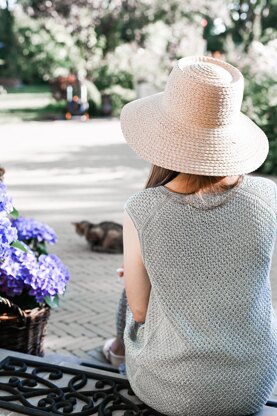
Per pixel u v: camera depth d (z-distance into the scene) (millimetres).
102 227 6582
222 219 2088
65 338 4297
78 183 10719
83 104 23688
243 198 2121
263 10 31078
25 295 3188
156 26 27344
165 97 2205
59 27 27531
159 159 2113
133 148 2193
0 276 3092
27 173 11719
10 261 3062
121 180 11062
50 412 2357
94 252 6547
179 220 2090
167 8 28516
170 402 2168
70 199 9359
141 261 2162
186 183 2139
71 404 2410
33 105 28406
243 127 2232
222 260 2086
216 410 2162
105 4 27453
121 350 3537
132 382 2326
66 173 11750
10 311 3109
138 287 2213
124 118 2322
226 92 2080
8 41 39844
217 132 2125
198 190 2123
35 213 8375
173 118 2146
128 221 2162
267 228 2121
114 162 13180
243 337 2125
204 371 2105
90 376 2631
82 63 26828
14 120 22688
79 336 4336
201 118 2104
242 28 30875
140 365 2221
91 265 6070
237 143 2133
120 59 25984
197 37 27047
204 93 2070
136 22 28719
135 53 26469
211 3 28953
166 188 2148
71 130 19812
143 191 2174
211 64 2180
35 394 2506
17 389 2553
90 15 27250
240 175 2189
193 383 2107
